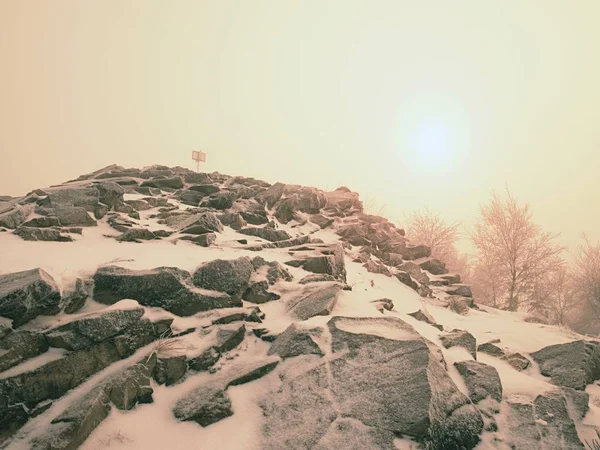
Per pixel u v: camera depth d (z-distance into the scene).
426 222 30.50
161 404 4.25
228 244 9.02
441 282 14.22
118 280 5.39
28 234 7.25
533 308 26.98
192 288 5.76
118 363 4.43
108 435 3.68
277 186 16.53
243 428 4.00
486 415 4.51
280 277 7.40
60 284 4.86
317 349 4.92
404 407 4.04
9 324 4.13
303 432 3.93
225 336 5.21
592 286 28.70
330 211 17.52
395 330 5.34
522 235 26.39
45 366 3.96
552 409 4.75
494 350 7.46
